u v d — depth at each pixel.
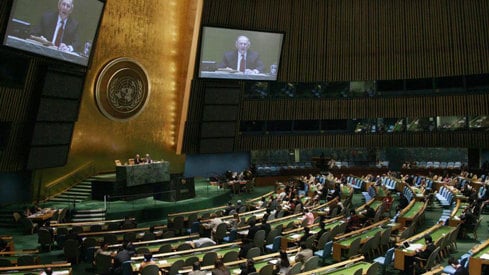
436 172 28.80
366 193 23.61
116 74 24.73
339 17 29.86
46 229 14.96
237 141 30.19
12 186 20.44
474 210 16.69
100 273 11.80
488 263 10.20
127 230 15.74
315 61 30.25
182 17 28.00
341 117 30.61
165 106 28.02
